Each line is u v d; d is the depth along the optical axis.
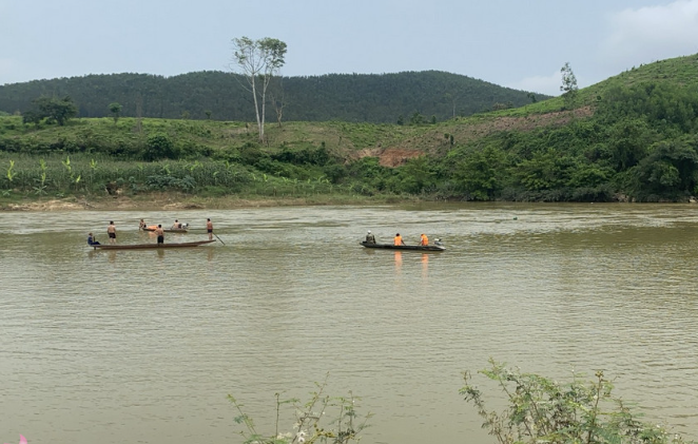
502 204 87.19
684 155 84.81
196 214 66.56
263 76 134.75
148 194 77.81
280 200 83.50
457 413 13.04
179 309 22.34
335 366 15.97
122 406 13.65
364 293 24.89
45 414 13.27
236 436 12.14
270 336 18.73
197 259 34.31
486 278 27.97
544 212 68.31
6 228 50.66
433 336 18.61
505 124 127.81
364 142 132.00
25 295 25.02
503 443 10.14
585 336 18.50
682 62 149.25
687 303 22.70
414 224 54.22
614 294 24.34
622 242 39.88
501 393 14.09
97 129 116.56
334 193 93.06
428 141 127.44
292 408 13.34
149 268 31.41
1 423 12.84
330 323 20.19
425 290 25.39
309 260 33.72
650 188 87.38
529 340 18.12
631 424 8.56
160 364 16.33
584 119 117.00
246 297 24.28
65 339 18.72
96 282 27.72
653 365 15.87
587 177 91.50
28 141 99.38
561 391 10.08
